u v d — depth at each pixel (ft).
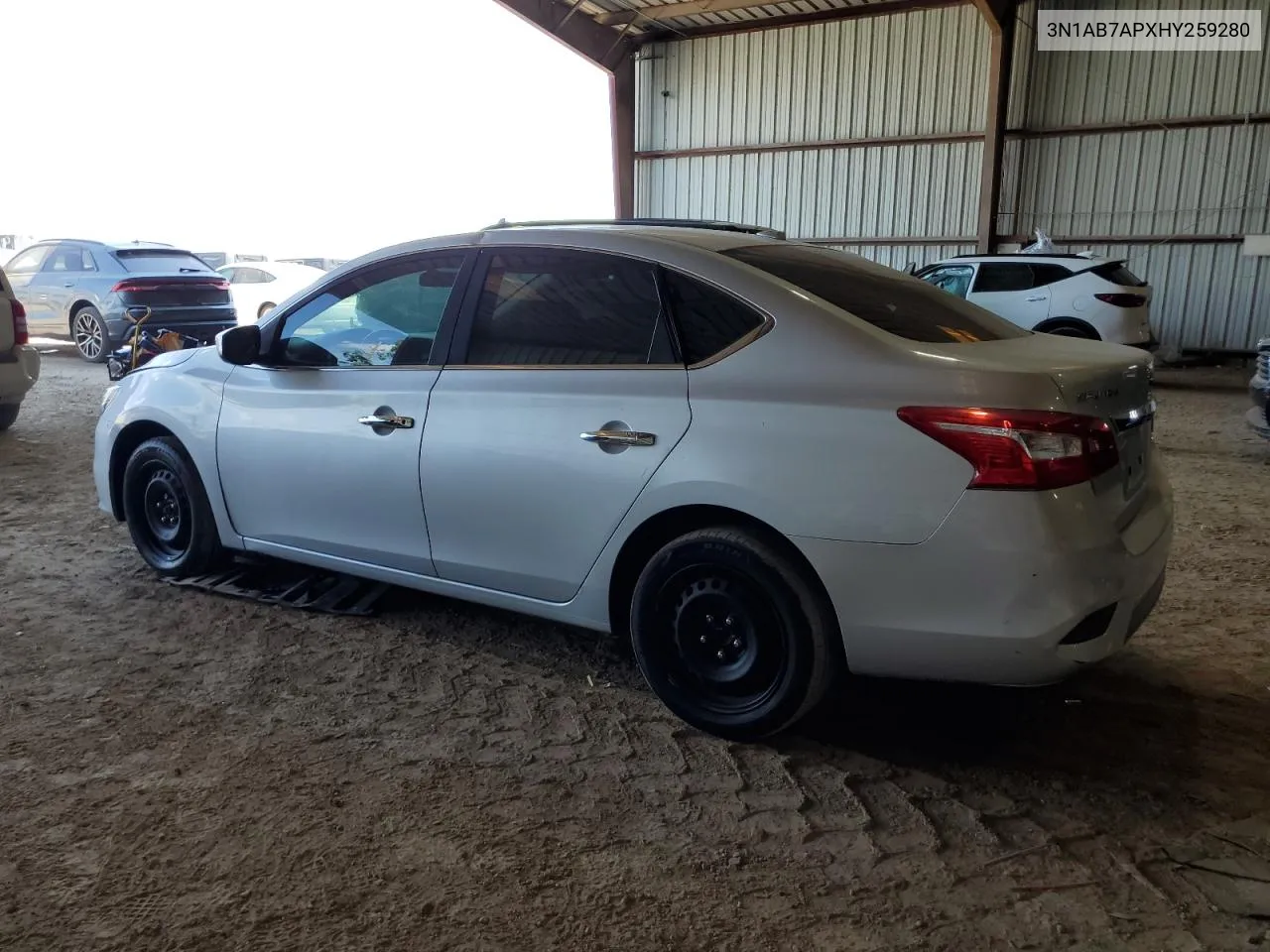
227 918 7.47
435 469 11.74
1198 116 48.19
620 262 10.96
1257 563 16.58
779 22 56.65
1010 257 43.14
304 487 13.11
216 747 10.11
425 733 10.51
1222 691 11.64
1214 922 7.59
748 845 8.57
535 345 11.28
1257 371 26.78
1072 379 8.89
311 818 8.83
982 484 8.59
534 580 11.32
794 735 10.59
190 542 14.70
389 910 7.61
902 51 53.88
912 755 10.19
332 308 13.12
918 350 9.30
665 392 10.19
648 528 10.48
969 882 8.09
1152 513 10.18
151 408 14.75
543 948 7.23
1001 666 8.83
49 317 45.47
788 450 9.38
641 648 10.73
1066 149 51.21
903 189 55.21
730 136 59.62
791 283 10.30
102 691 11.34
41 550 16.61
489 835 8.64
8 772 9.51
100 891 7.76
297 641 12.95
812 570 9.53
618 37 59.41
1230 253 48.65
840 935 7.43
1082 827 8.88
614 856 8.38
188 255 46.29
